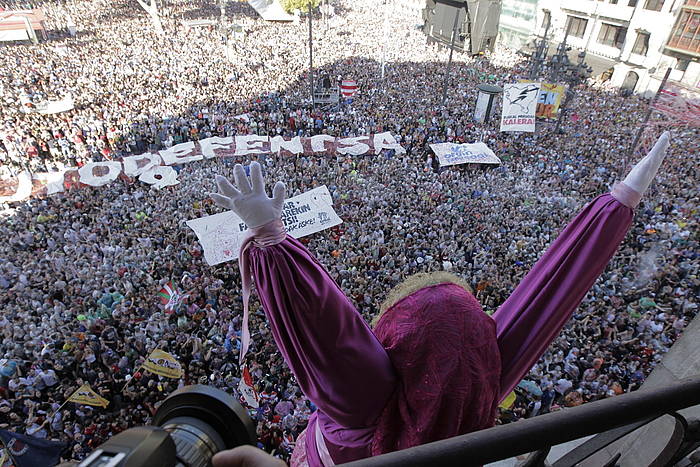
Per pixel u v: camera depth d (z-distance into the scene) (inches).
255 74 1376.7
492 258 635.5
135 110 1088.2
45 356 468.1
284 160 904.3
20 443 367.9
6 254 636.1
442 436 88.5
